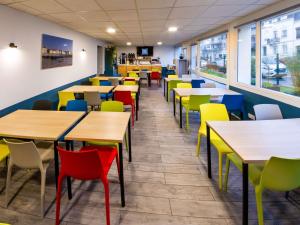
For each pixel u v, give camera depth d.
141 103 7.55
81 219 2.12
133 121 5.22
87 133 2.32
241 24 5.11
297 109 3.52
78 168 1.94
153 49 15.27
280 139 2.07
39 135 2.24
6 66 3.89
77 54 7.50
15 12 4.09
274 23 4.17
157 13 4.57
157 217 2.14
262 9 4.30
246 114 5.12
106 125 2.61
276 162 1.58
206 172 2.98
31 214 2.20
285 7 3.65
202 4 3.93
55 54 5.76
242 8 4.26
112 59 12.82
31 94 4.70
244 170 1.75
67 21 5.42
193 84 6.53
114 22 5.59
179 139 4.20
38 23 4.89
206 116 3.24
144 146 3.86
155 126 5.01
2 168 3.06
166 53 15.35
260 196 1.74
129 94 5.07
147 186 2.66
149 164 3.21
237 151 1.81
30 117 2.92
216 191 2.56
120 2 3.72
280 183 1.66
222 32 6.31
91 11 4.32
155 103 7.56
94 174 1.95
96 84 7.48
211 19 5.34
